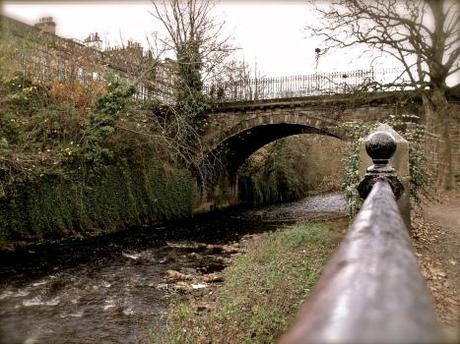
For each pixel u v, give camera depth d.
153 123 20.03
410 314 0.55
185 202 21.42
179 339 6.63
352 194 7.69
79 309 8.71
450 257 6.66
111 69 20.88
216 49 22.83
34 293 9.66
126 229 17.23
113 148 17.17
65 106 15.52
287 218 21.73
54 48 17.28
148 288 10.16
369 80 19.67
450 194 16.45
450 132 19.41
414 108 19.84
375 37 18.31
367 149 4.22
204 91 23.66
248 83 23.75
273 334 6.05
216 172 25.14
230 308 7.19
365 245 0.96
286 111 22.44
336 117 21.28
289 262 9.32
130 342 7.05
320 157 37.94
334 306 0.62
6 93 14.40
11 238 13.02
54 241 14.16
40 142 14.62
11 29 16.08
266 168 30.31
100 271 11.59
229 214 23.50
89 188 15.45
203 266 12.29
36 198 13.73
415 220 9.52
